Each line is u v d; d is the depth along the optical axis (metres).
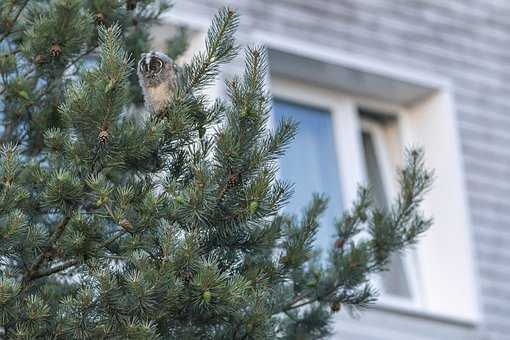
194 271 7.37
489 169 16.77
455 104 16.97
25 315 7.30
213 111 7.96
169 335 7.71
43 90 8.74
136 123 7.74
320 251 9.02
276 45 15.69
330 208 16.06
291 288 8.63
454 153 16.52
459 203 16.22
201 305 7.46
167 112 7.87
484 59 17.55
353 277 8.60
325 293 8.61
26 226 7.48
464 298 15.73
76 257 7.57
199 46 14.51
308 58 15.94
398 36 16.92
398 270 16.20
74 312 7.28
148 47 9.29
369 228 8.88
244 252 8.11
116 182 8.13
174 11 14.53
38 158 8.78
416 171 9.02
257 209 7.73
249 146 7.73
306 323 8.78
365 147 17.17
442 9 17.53
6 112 8.73
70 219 7.58
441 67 17.09
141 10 9.55
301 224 8.58
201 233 7.68
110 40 7.58
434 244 16.25
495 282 16.02
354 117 16.84
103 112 7.47
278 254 8.37
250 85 7.79
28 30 8.49
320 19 16.30
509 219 16.53
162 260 7.32
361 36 16.56
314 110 16.67
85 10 8.66
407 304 15.67
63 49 8.43
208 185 7.49
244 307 7.62
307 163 16.30
